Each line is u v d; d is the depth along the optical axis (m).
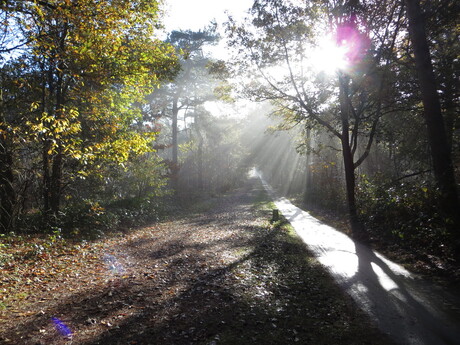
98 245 11.20
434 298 5.86
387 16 14.20
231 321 5.00
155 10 11.88
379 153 25.53
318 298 6.02
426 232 9.08
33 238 10.42
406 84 13.92
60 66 12.03
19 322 5.06
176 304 5.77
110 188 18.81
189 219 19.83
